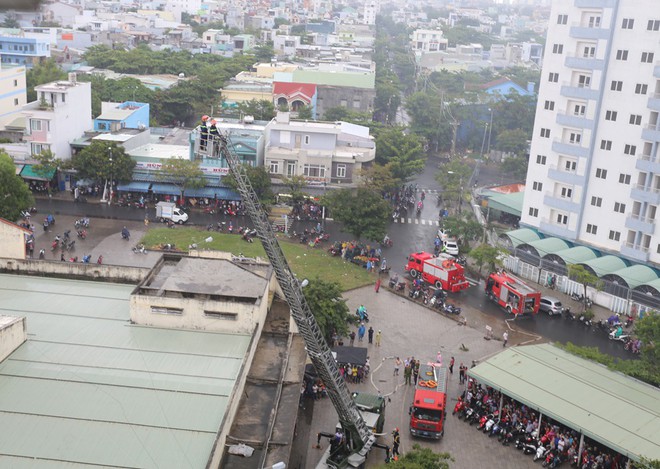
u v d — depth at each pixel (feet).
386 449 192.65
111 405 153.99
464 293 324.80
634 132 321.11
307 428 208.03
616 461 193.98
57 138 414.82
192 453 141.49
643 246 325.01
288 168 425.69
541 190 360.89
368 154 436.35
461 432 213.87
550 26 346.13
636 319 293.84
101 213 392.88
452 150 584.81
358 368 240.53
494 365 225.76
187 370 171.63
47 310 197.06
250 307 191.72
